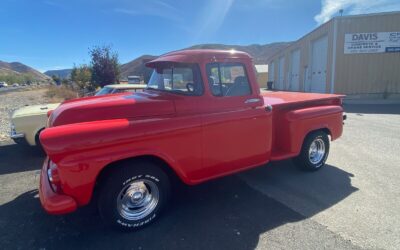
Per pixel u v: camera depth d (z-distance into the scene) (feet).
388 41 50.26
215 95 10.96
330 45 53.98
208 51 11.12
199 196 12.56
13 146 22.40
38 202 12.44
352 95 53.26
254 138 12.07
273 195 12.57
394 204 11.51
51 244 9.30
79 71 78.54
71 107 9.34
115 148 8.78
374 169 15.61
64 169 8.24
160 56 12.96
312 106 15.37
